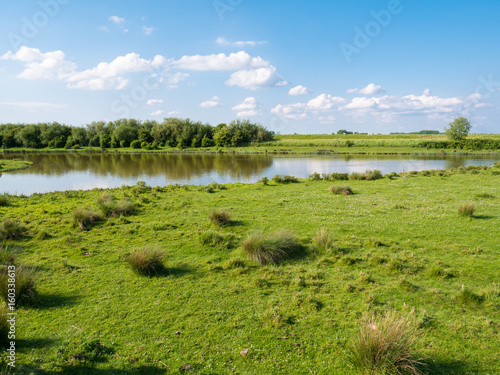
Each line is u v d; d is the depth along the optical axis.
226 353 6.17
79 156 76.25
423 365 5.75
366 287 8.70
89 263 10.48
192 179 36.97
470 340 6.50
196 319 7.27
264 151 86.25
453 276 9.34
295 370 5.73
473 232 13.05
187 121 117.62
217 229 14.19
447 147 88.38
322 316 7.37
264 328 6.94
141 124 124.25
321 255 10.99
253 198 21.00
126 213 16.95
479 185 24.61
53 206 19.06
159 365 5.80
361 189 24.22
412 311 7.11
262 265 10.28
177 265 10.27
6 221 13.44
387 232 13.35
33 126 111.38
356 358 5.82
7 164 53.22
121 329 6.87
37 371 5.48
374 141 101.69
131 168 48.91
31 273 8.98
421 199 19.70
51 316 7.32
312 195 21.89
